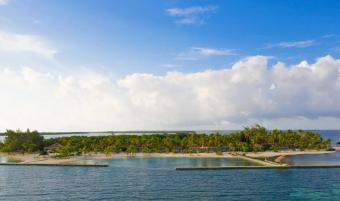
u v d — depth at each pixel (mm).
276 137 198750
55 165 132500
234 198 76938
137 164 134875
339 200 75125
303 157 153250
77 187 89125
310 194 80500
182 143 189500
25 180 99750
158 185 91125
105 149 180000
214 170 115812
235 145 184250
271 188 86625
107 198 77188
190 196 78812
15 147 188250
